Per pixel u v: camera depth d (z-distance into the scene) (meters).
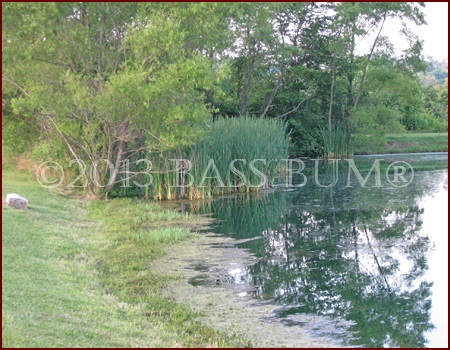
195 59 18.92
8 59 18.44
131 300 9.11
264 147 23.47
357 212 17.77
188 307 8.87
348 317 8.64
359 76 38.34
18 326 6.77
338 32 35.81
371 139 38.06
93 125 18.83
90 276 10.13
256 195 21.81
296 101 38.16
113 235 13.92
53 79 19.11
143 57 18.86
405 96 39.91
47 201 16.56
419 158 35.41
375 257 12.29
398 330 8.04
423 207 18.34
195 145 21.06
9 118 20.64
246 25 30.88
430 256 12.38
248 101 35.50
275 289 10.06
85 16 19.31
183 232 14.59
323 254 12.62
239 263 11.84
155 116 18.31
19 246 10.71
